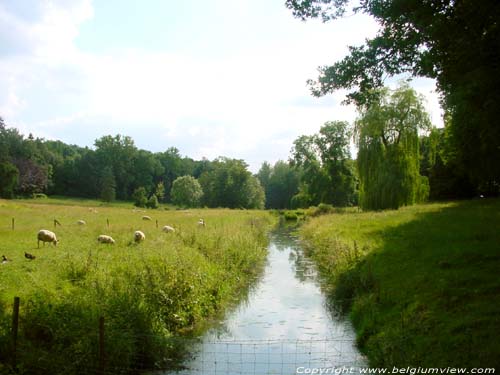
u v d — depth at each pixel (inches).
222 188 4050.2
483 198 1988.2
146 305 488.7
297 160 3149.6
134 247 791.1
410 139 1646.2
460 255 629.3
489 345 350.6
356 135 1748.3
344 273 734.5
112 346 395.9
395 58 565.9
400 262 679.7
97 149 4901.6
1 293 465.7
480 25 453.7
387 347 415.2
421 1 486.6
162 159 5605.3
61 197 4362.7
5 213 1494.8
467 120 882.8
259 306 650.2
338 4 566.9
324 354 458.0
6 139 3951.8
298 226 2048.5
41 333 399.2
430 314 444.5
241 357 456.8
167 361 446.3
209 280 655.8
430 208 1472.7
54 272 567.8
